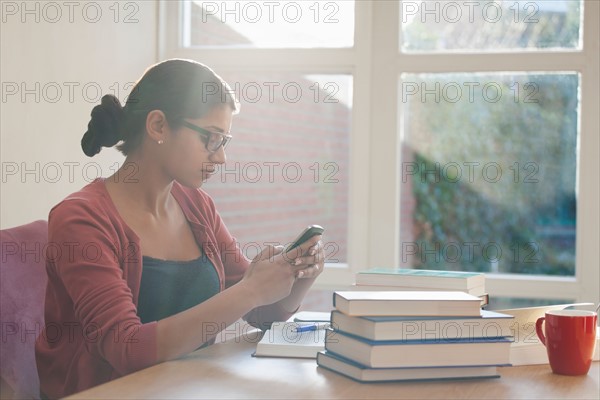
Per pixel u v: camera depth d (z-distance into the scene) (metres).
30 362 1.67
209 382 1.28
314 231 1.59
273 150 3.16
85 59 2.53
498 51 2.71
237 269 2.01
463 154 2.77
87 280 1.53
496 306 2.73
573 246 2.69
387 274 1.58
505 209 2.75
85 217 1.61
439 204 2.79
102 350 1.49
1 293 1.62
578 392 1.24
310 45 2.85
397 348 1.28
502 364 1.31
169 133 1.71
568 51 2.63
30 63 2.29
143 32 2.84
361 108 2.78
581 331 1.33
